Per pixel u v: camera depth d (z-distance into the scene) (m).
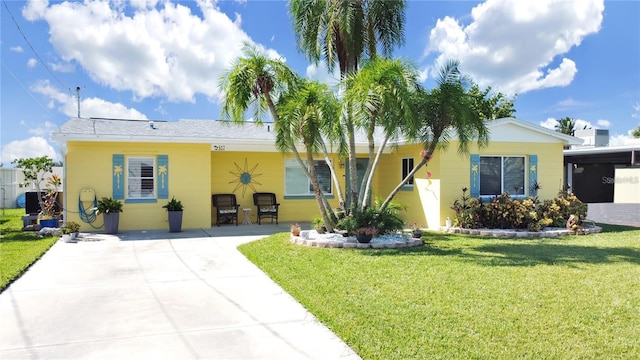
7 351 3.92
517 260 7.65
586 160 19.34
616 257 7.92
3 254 8.25
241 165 15.07
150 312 5.05
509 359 3.64
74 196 11.95
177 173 12.78
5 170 22.23
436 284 5.99
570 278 6.29
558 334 4.16
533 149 13.30
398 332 4.27
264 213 14.44
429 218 12.93
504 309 4.90
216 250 9.21
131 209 12.43
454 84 9.38
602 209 20.02
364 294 5.57
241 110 9.11
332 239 9.53
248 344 4.12
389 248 9.02
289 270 6.99
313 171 9.83
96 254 8.70
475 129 9.98
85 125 13.13
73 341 4.17
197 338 4.27
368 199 10.31
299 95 9.12
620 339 4.03
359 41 11.44
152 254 8.73
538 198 12.77
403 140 12.98
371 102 8.37
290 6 11.95
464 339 4.06
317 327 4.56
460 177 12.58
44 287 6.13
